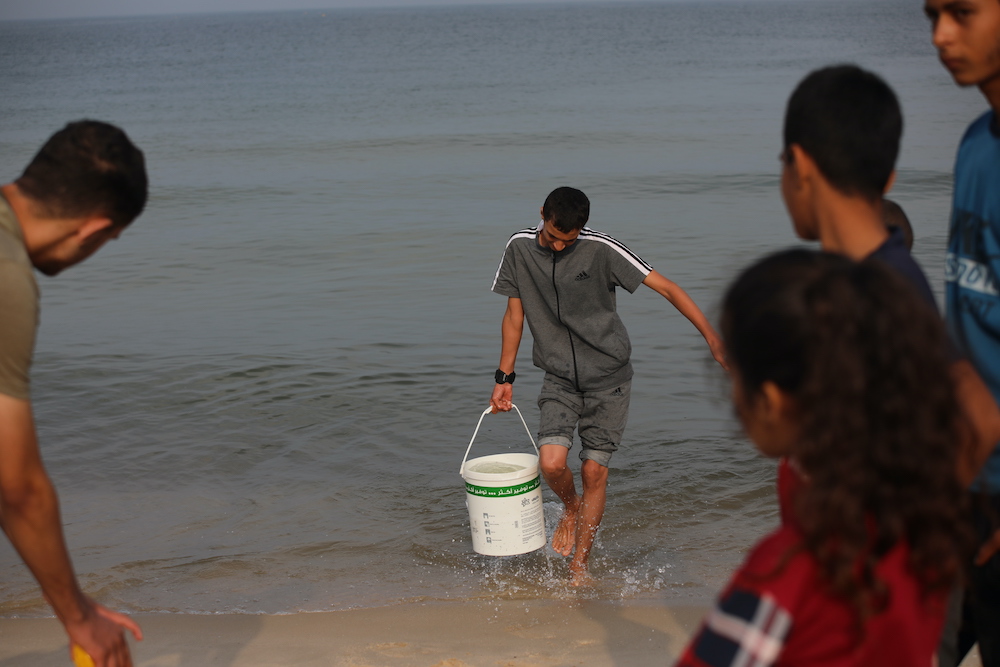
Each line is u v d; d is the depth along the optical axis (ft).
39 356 27.04
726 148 75.20
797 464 4.62
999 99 6.79
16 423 6.33
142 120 115.34
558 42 351.67
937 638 4.60
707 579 14.57
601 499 14.98
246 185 64.08
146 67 254.27
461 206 54.24
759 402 4.40
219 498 18.01
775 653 4.14
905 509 4.12
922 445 4.09
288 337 28.96
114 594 14.24
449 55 280.72
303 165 74.59
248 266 39.81
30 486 6.50
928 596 4.42
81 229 6.96
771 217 47.60
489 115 110.93
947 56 6.68
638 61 216.74
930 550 4.21
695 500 17.54
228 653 12.06
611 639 12.36
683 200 53.47
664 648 12.02
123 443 20.71
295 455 20.08
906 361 4.06
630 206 52.08
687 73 173.27
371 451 20.26
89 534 16.46
